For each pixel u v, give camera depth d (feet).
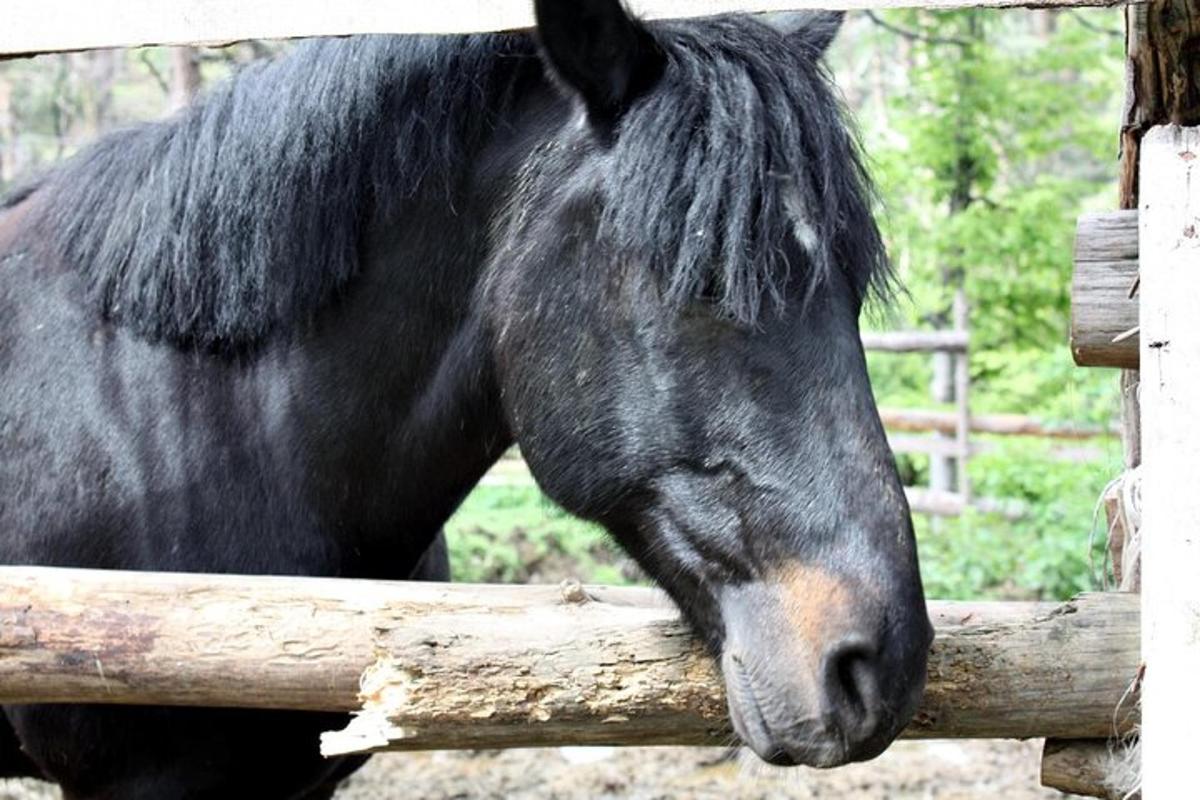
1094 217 7.41
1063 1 6.35
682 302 6.57
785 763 6.36
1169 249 6.23
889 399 36.78
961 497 31.09
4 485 8.41
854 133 7.20
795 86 6.74
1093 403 29.32
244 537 8.20
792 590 6.37
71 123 43.88
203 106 8.39
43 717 8.25
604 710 6.73
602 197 6.94
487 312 7.71
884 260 6.99
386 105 7.92
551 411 7.22
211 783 8.39
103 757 8.33
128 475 8.18
